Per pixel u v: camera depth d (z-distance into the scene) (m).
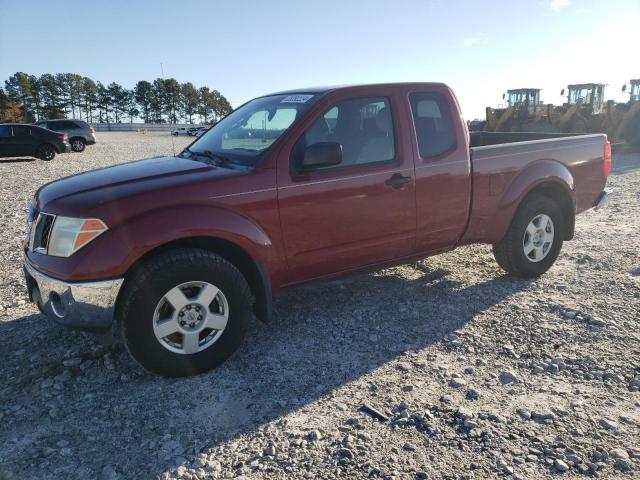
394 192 4.07
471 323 4.11
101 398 3.20
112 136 55.03
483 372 3.37
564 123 19.50
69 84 111.06
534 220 4.94
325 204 3.79
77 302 3.10
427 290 4.84
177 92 117.12
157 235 3.16
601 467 2.47
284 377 3.40
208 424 2.92
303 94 4.13
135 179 3.48
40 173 16.12
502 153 4.67
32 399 3.19
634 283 4.76
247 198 3.49
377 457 2.58
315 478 2.46
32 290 3.49
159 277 3.19
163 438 2.80
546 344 3.70
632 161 15.45
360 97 4.03
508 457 2.55
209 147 4.25
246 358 3.67
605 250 5.85
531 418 2.86
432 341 3.83
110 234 3.11
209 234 3.32
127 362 3.62
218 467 2.56
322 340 3.91
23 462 2.62
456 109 4.46
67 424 2.94
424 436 2.73
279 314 4.40
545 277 5.09
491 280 5.07
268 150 3.64
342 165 3.89
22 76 104.19
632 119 17.72
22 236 7.29
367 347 3.78
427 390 3.18
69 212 3.18
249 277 3.74
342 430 2.81
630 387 3.12
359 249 4.04
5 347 3.86
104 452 2.70
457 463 2.53
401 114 4.17
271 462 2.58
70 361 3.60
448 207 4.40
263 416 2.98
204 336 3.49
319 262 3.88
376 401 3.08
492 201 4.65
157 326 3.25
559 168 5.00
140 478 2.50
